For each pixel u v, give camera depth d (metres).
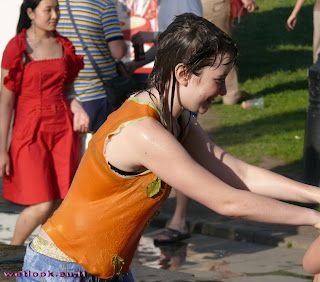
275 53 19.55
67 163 6.68
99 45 8.12
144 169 2.98
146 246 7.93
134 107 2.97
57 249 3.14
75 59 6.70
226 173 3.44
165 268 7.14
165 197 3.08
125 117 2.96
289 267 7.12
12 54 6.43
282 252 7.65
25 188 6.50
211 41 2.84
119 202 3.02
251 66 18.39
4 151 6.52
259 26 22.41
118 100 8.02
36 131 6.54
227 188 2.89
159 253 7.67
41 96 6.55
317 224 2.90
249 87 16.61
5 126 6.54
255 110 14.63
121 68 8.29
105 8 8.09
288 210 2.90
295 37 21.16
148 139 2.88
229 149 11.88
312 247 3.18
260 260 7.36
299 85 16.58
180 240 8.12
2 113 6.52
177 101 2.98
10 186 6.64
